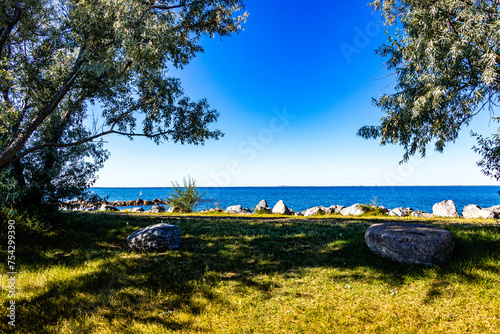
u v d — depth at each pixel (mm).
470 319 4648
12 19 8555
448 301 5238
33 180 10234
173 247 8797
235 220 14914
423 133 9594
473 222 13680
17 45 9742
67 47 9016
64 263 7645
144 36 8602
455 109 9195
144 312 5344
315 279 6617
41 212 10477
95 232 10703
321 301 5566
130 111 11711
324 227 12312
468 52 7148
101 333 4715
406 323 4688
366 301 5469
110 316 5238
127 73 9648
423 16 8188
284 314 5141
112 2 8562
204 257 8133
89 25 8609
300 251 8656
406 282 6070
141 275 6844
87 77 9328
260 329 4688
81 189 11641
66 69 9344
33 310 5344
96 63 8398
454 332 4355
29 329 4809
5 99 9344
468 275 6086
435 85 8023
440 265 6555
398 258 6859
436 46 7648
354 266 7211
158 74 10953
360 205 20406
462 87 8477
